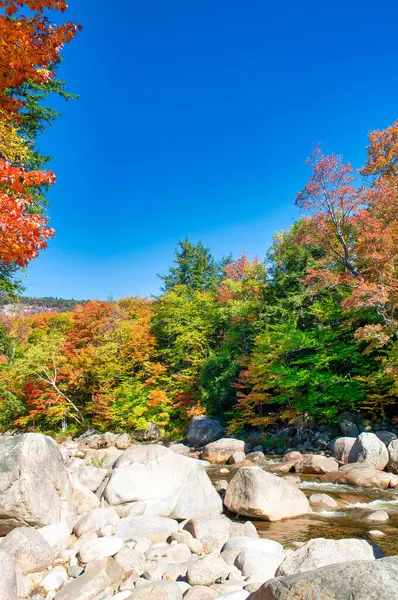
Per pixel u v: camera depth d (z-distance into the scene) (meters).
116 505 9.45
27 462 7.52
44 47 6.61
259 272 35.69
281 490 10.01
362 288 19.08
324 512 10.24
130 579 5.62
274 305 29.80
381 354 24.48
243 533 7.87
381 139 30.11
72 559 6.50
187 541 7.31
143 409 32.41
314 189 23.28
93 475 10.76
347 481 14.16
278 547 6.96
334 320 26.61
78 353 37.53
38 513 7.23
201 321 37.38
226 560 6.39
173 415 34.56
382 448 16.88
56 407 34.97
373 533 8.45
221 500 10.23
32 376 36.72
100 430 34.56
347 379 23.56
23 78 7.01
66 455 17.73
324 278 22.98
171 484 9.99
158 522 8.20
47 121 16.55
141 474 9.92
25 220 6.15
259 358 25.44
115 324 43.59
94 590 5.30
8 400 20.45
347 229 23.78
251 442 25.50
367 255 20.77
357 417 23.73
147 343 36.78
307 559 5.15
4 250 6.32
